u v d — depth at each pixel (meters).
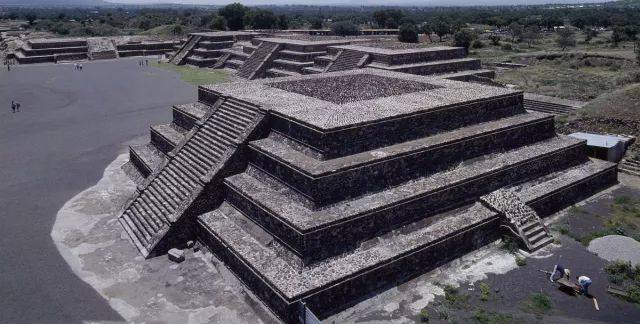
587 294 15.87
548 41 90.50
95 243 19.45
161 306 15.47
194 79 56.75
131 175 26.80
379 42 57.94
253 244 16.88
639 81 44.81
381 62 44.34
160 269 17.62
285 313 14.21
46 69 65.75
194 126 24.34
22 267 17.64
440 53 46.91
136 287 16.50
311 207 16.42
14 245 19.22
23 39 89.62
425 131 20.94
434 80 29.36
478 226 18.59
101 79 57.47
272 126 20.91
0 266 17.67
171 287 16.50
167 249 18.83
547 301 15.52
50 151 31.20
